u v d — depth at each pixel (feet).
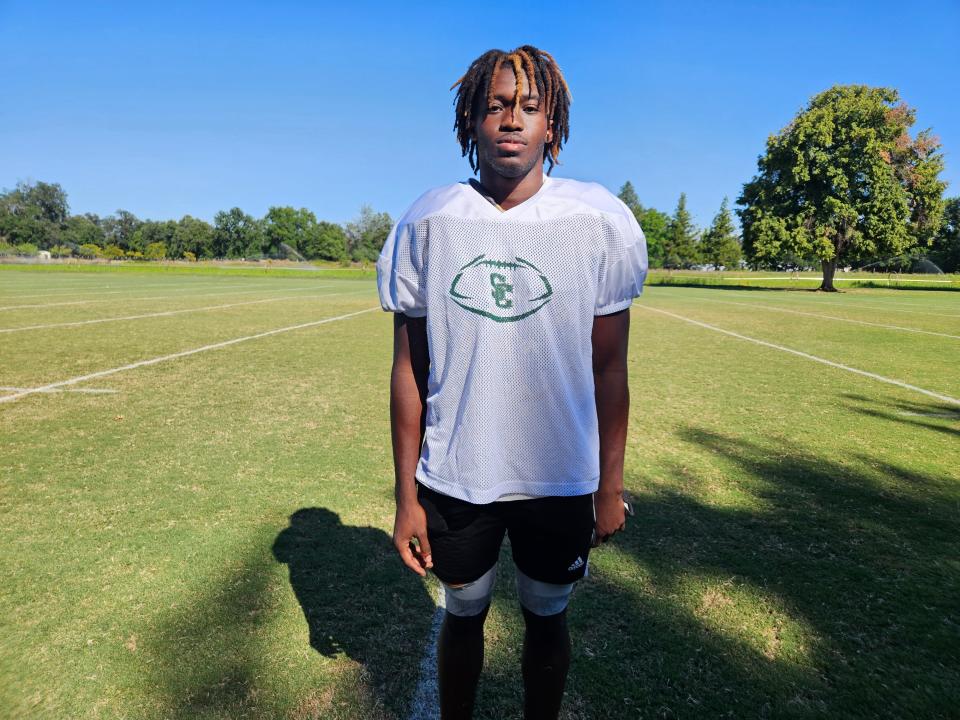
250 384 22.06
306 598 8.41
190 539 10.08
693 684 6.84
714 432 16.89
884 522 11.09
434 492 4.60
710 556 9.77
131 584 8.71
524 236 4.18
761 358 29.94
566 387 4.36
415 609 8.20
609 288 4.40
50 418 17.25
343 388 21.62
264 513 11.14
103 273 142.20
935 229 121.19
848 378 24.98
